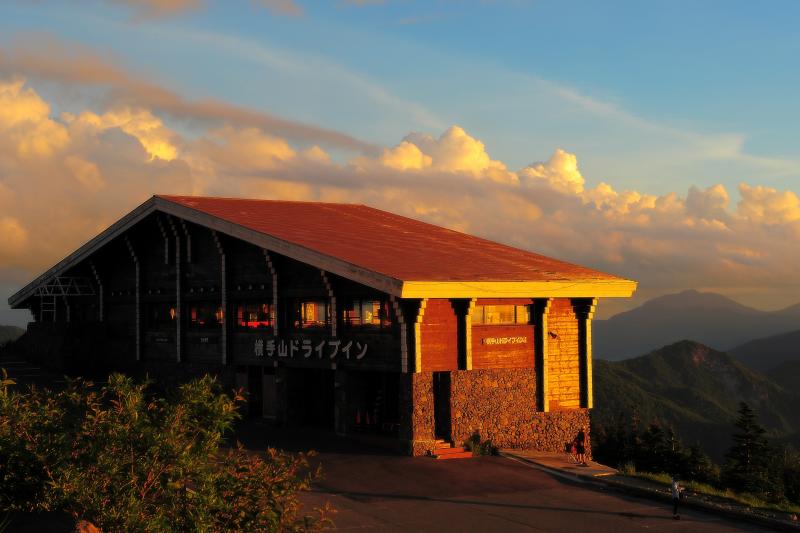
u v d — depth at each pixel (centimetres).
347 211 5509
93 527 1316
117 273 5847
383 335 3650
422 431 3531
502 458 3603
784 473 7512
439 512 2705
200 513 1303
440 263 3862
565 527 2580
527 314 3959
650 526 2631
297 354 4109
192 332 4978
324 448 3641
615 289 4091
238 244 4575
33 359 6081
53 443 1342
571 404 4053
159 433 1347
